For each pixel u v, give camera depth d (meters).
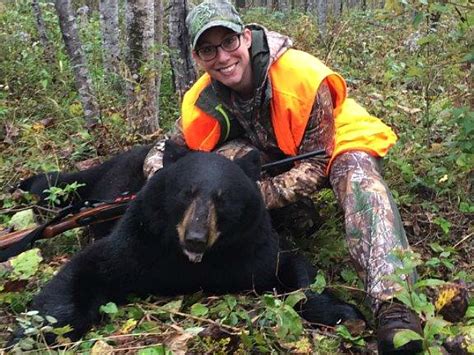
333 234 1.61
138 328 1.22
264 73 1.49
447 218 1.71
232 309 1.24
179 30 2.65
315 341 1.15
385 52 3.38
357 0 8.13
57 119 2.54
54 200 1.72
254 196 1.29
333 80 1.53
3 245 1.48
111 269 1.29
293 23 4.89
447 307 1.14
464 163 1.71
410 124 2.11
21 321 1.09
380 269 1.18
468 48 1.85
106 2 2.85
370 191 1.32
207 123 1.59
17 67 2.92
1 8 4.34
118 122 2.33
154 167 1.63
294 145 1.53
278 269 1.38
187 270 1.31
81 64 2.38
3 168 2.09
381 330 1.08
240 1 7.28
